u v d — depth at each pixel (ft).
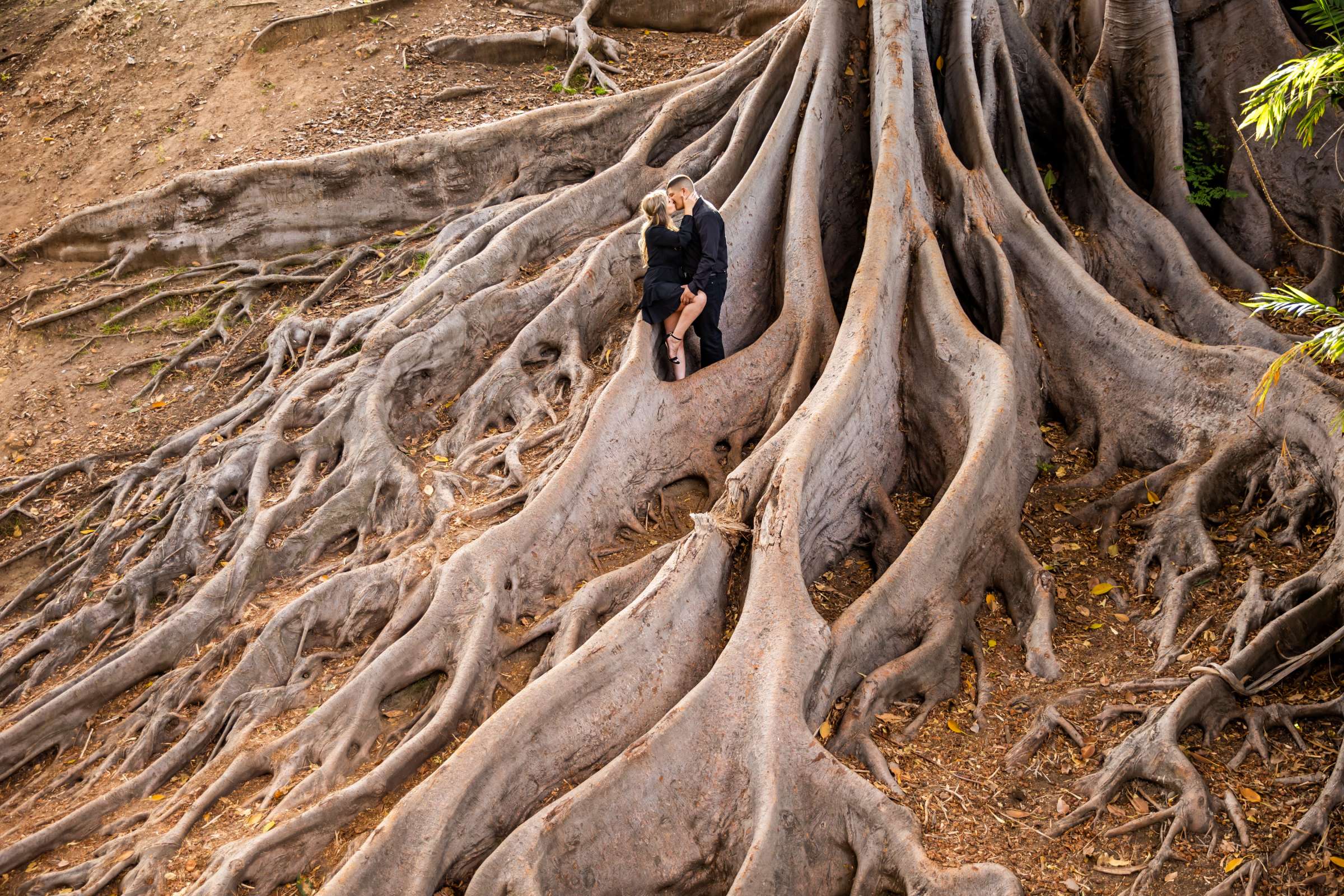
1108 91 31.32
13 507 26.86
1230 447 22.25
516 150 35.17
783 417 23.39
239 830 17.39
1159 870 15.42
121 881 16.98
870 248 24.98
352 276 33.71
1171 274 27.30
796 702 17.06
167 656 21.66
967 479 20.88
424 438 26.43
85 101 41.83
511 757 17.02
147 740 19.77
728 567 20.30
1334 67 15.43
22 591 24.35
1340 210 28.91
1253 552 20.70
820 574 22.07
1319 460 20.75
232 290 33.76
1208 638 19.15
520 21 45.09
